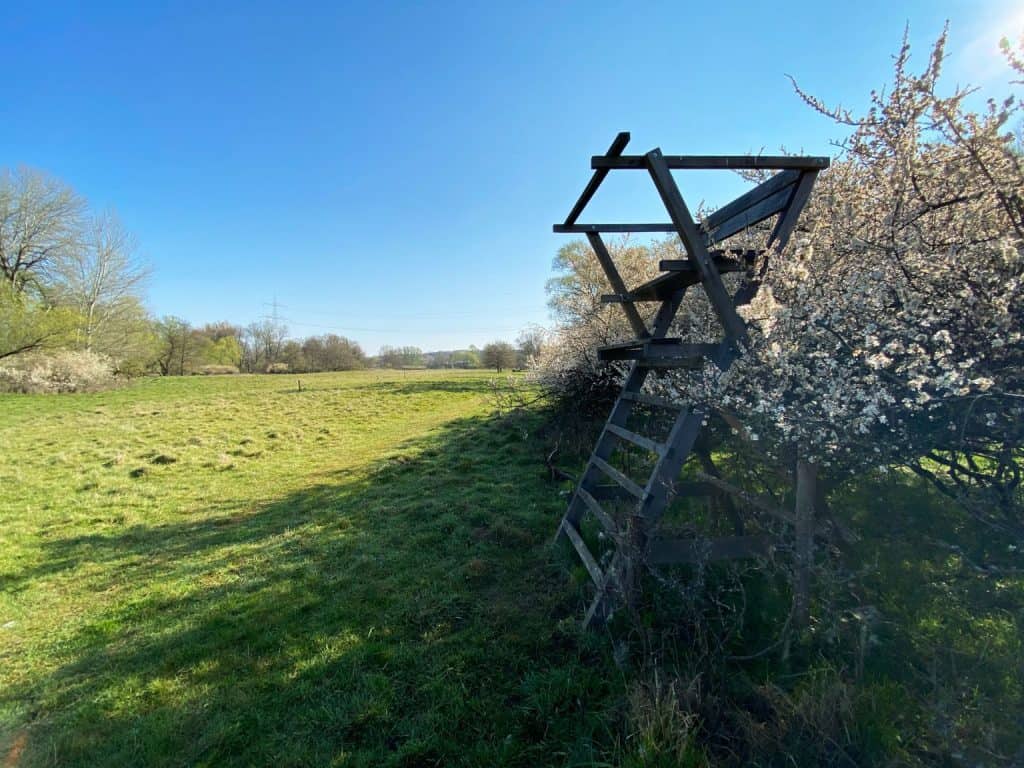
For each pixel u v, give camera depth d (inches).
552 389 367.6
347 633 135.7
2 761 104.4
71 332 975.0
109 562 222.7
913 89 77.9
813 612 104.0
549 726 93.7
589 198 132.9
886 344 80.7
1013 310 72.4
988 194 76.2
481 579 159.6
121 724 111.1
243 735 102.3
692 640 102.7
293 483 344.5
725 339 109.0
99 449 478.3
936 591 107.7
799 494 102.3
